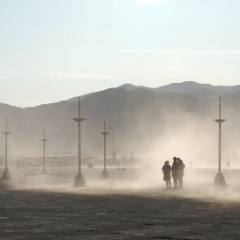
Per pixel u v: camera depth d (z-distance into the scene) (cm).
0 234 2309
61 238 2189
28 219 2906
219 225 2645
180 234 2328
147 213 3225
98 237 2225
